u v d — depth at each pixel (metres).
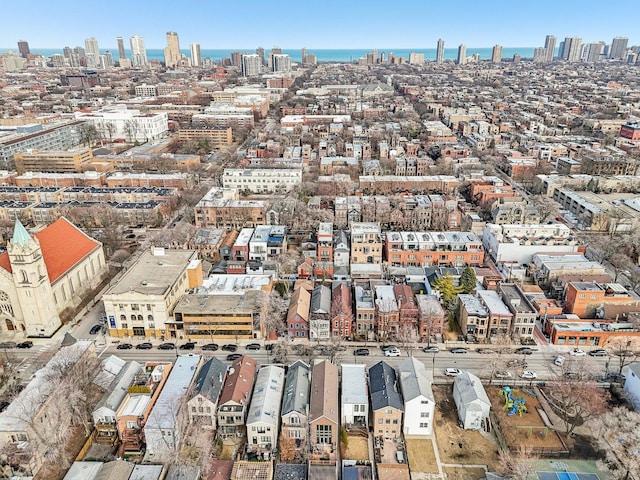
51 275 161.62
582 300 161.12
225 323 153.38
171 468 101.62
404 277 188.62
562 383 125.44
